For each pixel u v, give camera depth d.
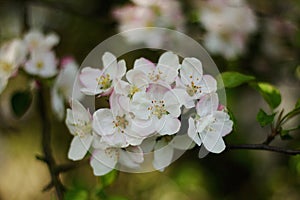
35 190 1.34
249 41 1.10
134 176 1.28
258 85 0.75
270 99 0.75
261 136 1.19
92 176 1.15
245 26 1.03
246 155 1.23
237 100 1.16
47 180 1.35
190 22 1.03
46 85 0.89
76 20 1.27
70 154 0.66
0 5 1.20
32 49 0.88
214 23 1.01
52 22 1.27
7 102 1.17
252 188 1.27
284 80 1.14
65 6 1.11
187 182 1.27
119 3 1.18
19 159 1.36
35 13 1.26
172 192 1.28
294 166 1.01
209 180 1.28
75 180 0.96
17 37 0.96
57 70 0.88
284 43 1.15
